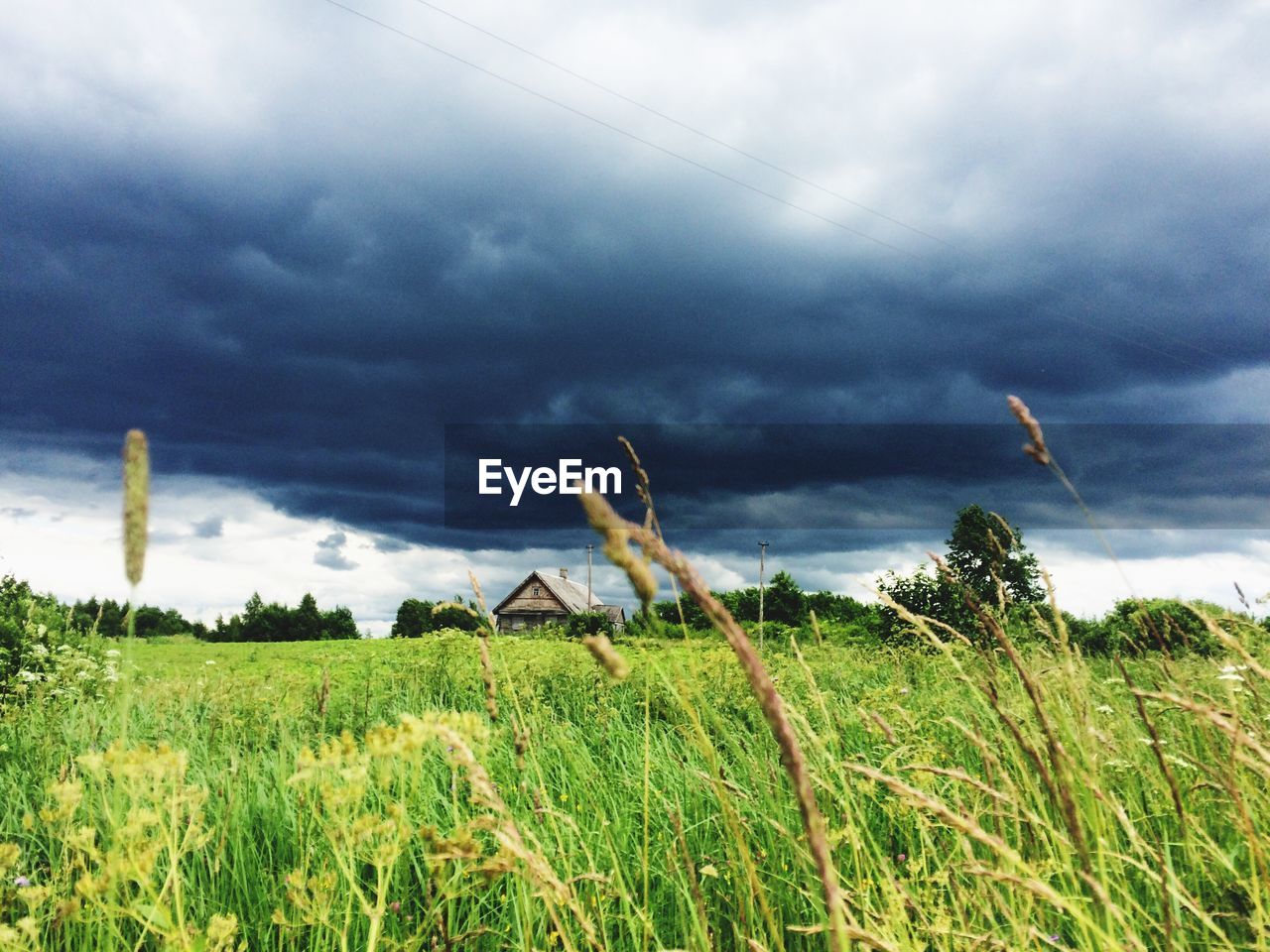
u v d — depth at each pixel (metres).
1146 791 2.56
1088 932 1.52
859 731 4.09
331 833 1.65
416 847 2.77
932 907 1.87
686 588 0.67
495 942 2.34
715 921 2.40
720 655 6.50
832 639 13.27
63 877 2.31
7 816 3.43
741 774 3.46
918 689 5.90
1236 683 2.32
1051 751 1.46
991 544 2.28
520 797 2.85
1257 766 1.45
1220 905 1.91
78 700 6.71
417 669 8.46
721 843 2.94
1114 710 2.73
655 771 3.88
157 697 6.79
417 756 1.57
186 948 1.48
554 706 7.13
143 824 1.54
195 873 2.81
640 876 2.68
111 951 1.50
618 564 0.65
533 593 59.91
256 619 67.38
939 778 2.57
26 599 8.90
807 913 2.40
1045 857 2.03
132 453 0.86
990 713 2.49
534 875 1.42
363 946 2.24
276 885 2.63
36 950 1.68
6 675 7.34
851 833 1.98
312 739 5.67
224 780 3.58
